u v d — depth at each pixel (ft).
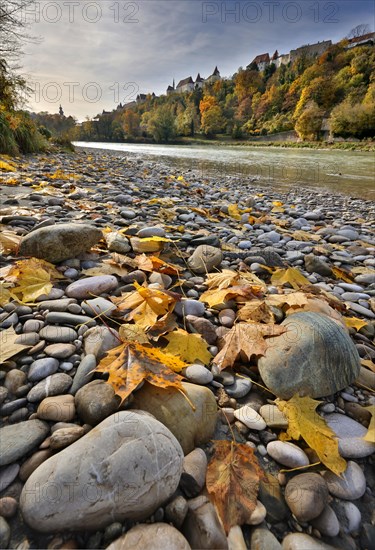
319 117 115.65
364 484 3.34
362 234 13.19
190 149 99.35
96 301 5.46
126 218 11.32
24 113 37.06
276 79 184.24
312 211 17.52
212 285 6.77
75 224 7.22
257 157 62.69
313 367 4.34
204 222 12.46
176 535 2.64
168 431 3.18
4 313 5.05
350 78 125.49
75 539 2.64
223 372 4.67
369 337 5.98
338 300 6.84
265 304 5.89
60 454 2.92
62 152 46.26
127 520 2.75
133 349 4.26
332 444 3.59
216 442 3.66
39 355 4.28
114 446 2.90
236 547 2.73
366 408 4.22
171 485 2.89
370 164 47.67
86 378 3.94
